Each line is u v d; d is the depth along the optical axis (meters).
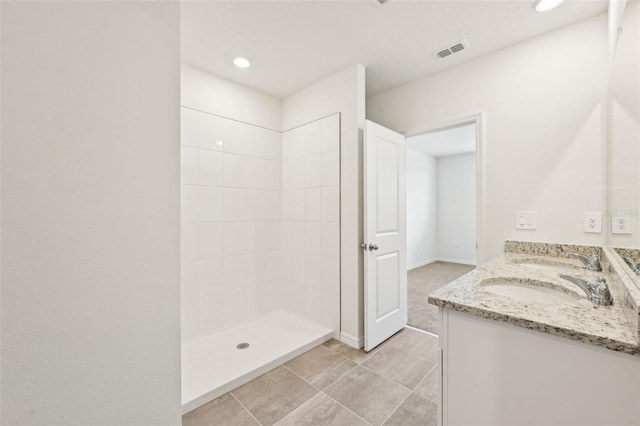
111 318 0.52
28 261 0.44
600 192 1.66
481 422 0.92
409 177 5.30
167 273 0.60
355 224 2.27
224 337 2.34
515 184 1.97
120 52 0.54
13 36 0.43
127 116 0.55
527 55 1.93
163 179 0.60
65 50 0.47
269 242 2.81
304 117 2.66
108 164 0.52
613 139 1.44
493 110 2.07
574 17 1.71
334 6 1.62
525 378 0.84
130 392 0.55
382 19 1.73
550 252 1.82
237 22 1.76
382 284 2.33
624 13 1.25
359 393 1.69
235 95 2.54
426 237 5.80
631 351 0.66
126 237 0.54
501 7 1.63
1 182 0.42
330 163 2.44
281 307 2.91
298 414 1.53
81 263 0.49
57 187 0.47
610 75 1.52
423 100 2.45
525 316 0.83
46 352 0.46
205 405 1.60
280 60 2.19
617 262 1.18
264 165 2.77
